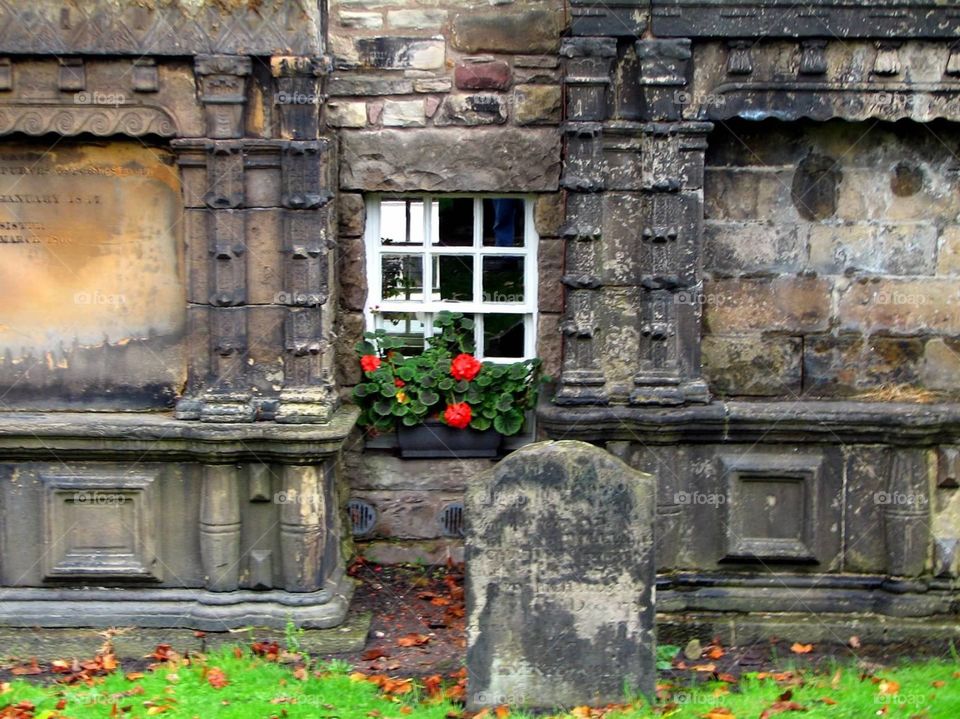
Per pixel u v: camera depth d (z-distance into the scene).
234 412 6.01
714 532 6.34
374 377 6.98
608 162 6.28
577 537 5.23
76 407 6.25
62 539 6.12
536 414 6.61
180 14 5.92
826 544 6.34
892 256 6.63
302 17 5.95
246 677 5.62
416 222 7.22
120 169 6.13
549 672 5.29
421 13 6.95
